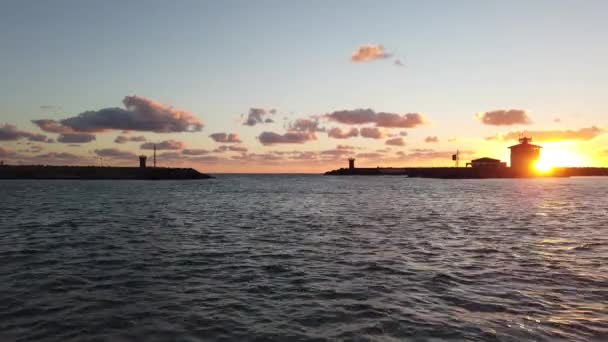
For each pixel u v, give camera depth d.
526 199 52.47
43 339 8.66
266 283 12.91
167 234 23.28
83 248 18.80
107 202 47.84
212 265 15.41
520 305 10.54
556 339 8.45
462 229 24.92
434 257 16.61
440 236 22.20
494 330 8.95
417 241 20.58
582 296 11.27
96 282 13.05
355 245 19.56
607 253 17.20
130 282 13.07
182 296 11.60
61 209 38.38
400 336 8.71
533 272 13.96
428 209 39.19
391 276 13.61
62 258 16.59
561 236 21.94
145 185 109.81
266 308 10.57
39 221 29.05
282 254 17.47
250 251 18.17
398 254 17.30
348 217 32.38
